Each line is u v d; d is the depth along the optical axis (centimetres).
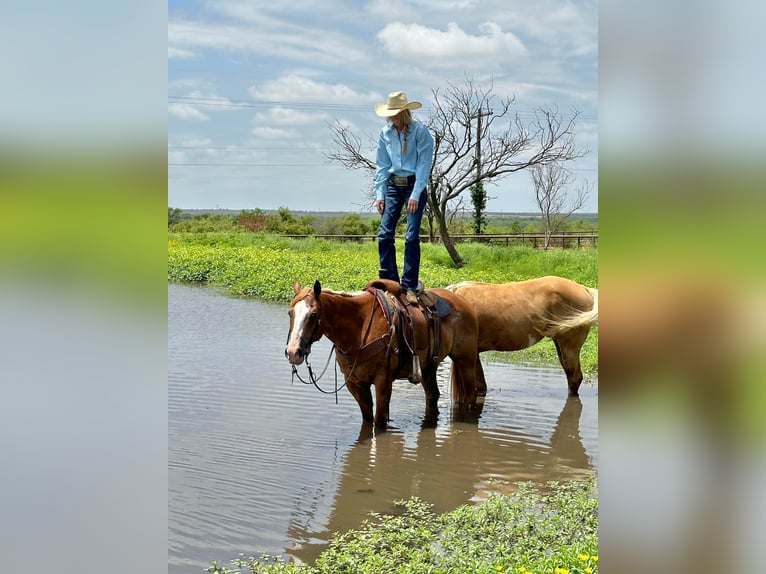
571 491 576
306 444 699
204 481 595
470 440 719
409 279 775
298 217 5269
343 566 442
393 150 772
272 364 1056
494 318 848
